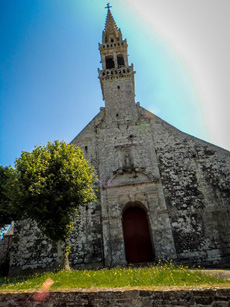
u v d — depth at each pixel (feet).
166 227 57.62
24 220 61.87
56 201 46.24
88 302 23.47
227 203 58.75
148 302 22.53
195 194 61.05
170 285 25.50
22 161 49.37
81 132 75.05
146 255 60.03
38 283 31.04
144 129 72.95
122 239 57.16
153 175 64.90
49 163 49.70
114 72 85.46
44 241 58.54
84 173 51.98
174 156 67.15
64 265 43.83
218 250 54.08
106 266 54.29
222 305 21.11
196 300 21.77
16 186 46.50
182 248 55.16
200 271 33.94
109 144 71.51
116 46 90.94
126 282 27.84
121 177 65.10
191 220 58.08
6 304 24.56
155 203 60.59
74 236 59.06
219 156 65.05
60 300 24.02
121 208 60.90
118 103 79.25
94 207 62.23
